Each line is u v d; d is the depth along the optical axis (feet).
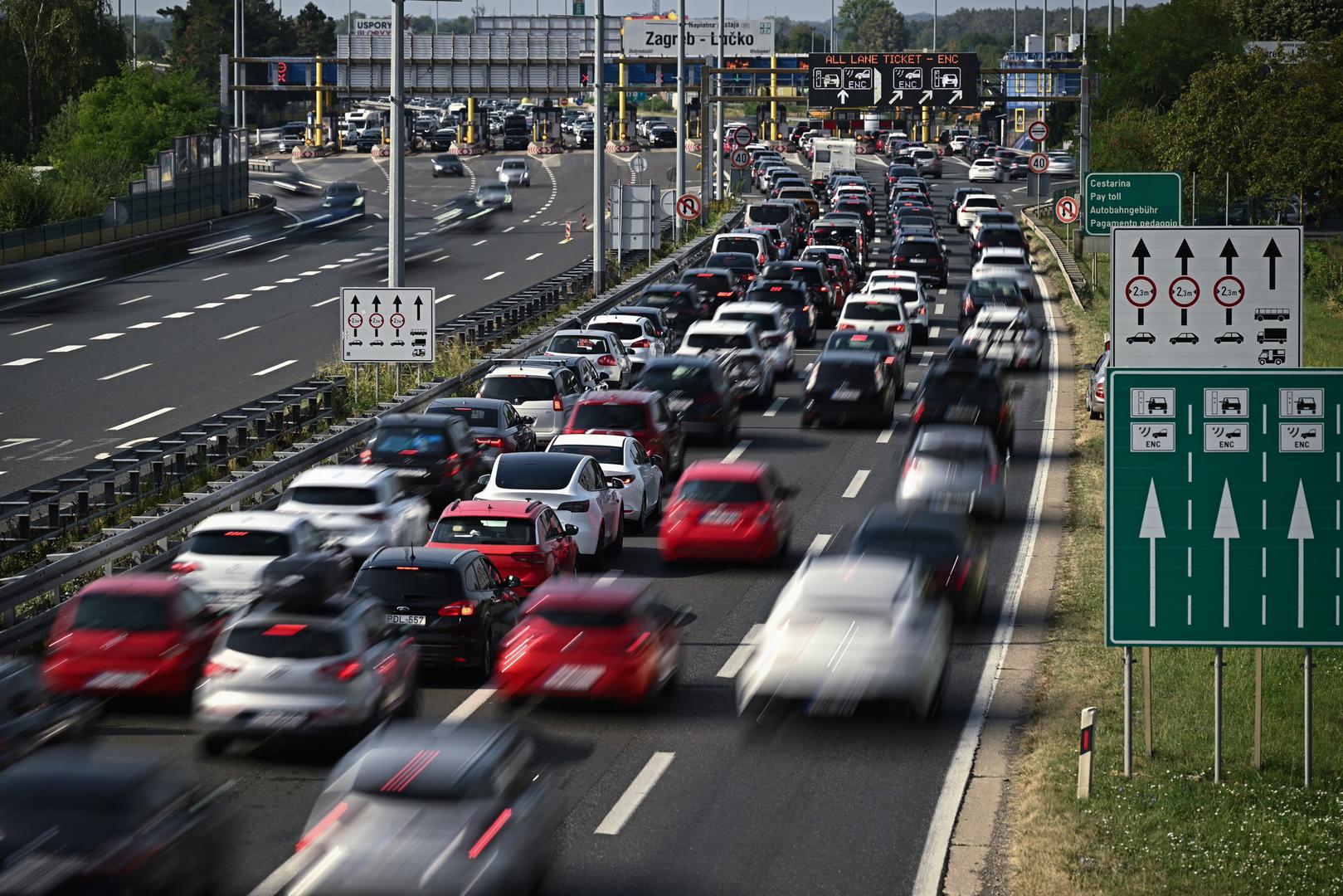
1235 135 491.31
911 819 109.09
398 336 256.11
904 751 123.65
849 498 220.84
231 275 464.65
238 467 210.59
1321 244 494.59
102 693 128.57
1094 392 274.36
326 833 81.92
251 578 147.84
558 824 97.96
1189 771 119.44
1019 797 113.39
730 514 182.29
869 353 278.26
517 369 247.70
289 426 231.50
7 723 111.65
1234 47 655.76
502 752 88.48
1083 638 154.81
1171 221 323.57
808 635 126.72
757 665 128.36
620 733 128.06
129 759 88.94
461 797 82.94
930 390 242.58
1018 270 426.10
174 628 130.11
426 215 645.92
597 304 381.19
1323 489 119.14
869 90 565.53
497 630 145.18
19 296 420.77
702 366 260.21
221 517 153.99
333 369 286.66
